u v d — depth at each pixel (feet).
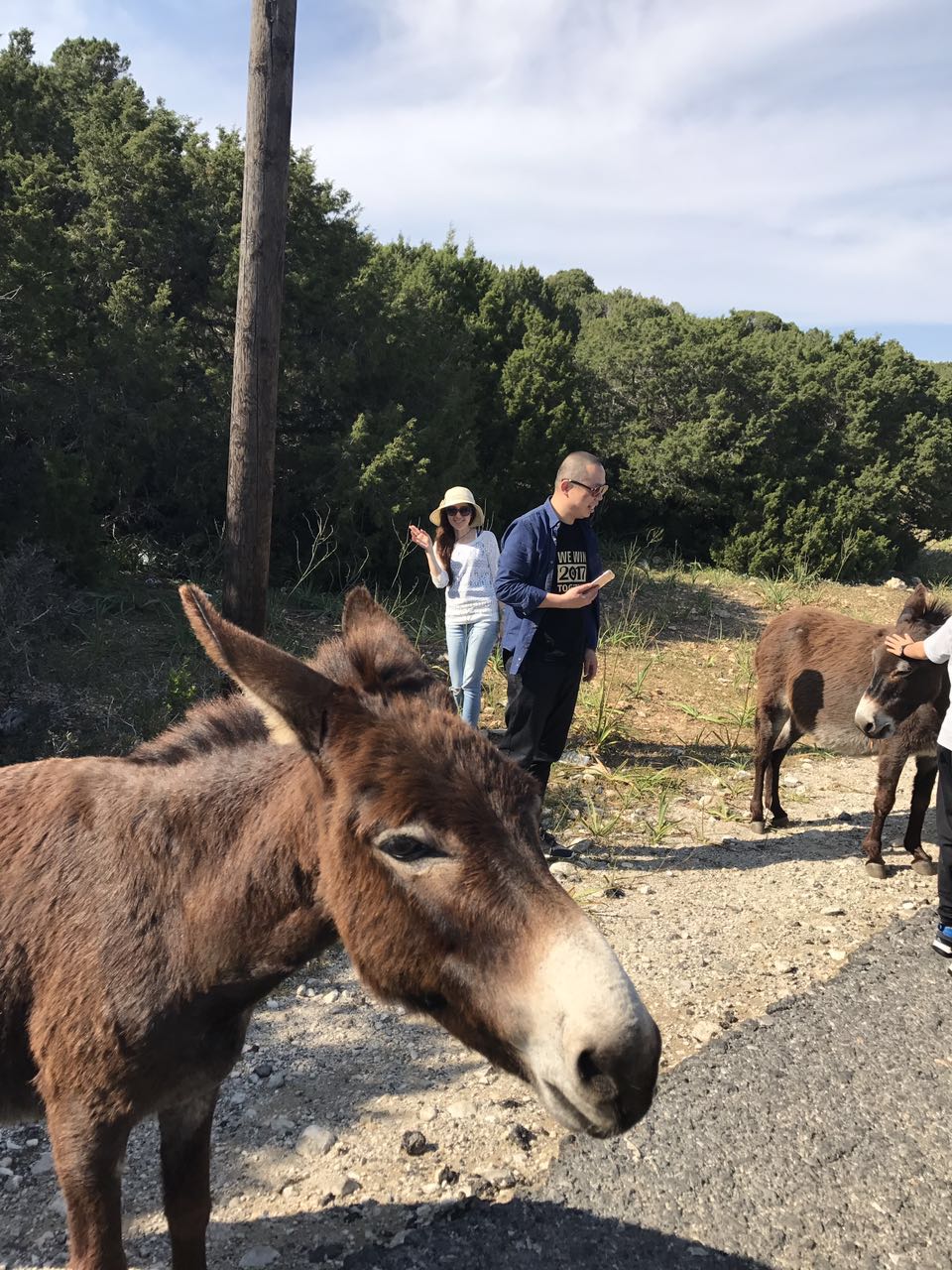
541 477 44.88
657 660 31.91
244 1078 10.46
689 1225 8.42
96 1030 6.07
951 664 14.37
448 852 5.36
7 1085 6.76
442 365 37.55
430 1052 11.09
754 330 65.72
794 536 48.21
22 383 26.14
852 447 52.26
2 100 29.17
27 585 22.25
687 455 48.83
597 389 53.57
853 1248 8.24
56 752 18.16
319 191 33.65
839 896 15.98
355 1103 10.06
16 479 25.50
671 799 20.86
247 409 18.29
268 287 17.89
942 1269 8.05
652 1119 9.79
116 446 29.14
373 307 34.40
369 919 5.57
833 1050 11.10
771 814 20.16
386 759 5.53
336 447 32.45
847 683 19.04
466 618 19.01
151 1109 6.35
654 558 48.78
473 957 5.32
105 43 40.47
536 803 5.80
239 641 5.60
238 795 6.49
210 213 31.48
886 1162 9.30
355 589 7.57
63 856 6.52
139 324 28.63
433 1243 8.08
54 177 29.25
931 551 63.93
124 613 25.99
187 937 6.19
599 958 5.11
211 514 31.65
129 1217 8.43
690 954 13.46
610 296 85.10
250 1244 8.07
